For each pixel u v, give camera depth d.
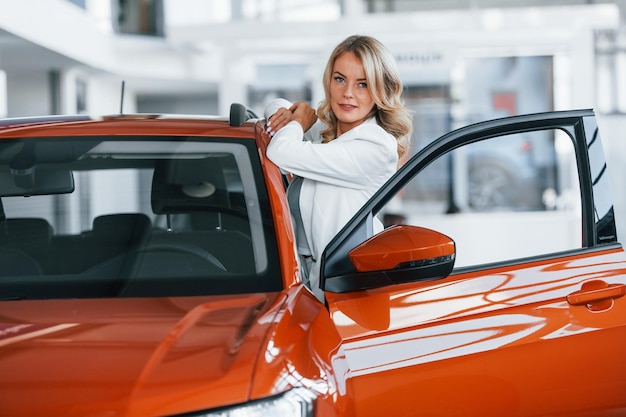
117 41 20.72
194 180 3.08
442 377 2.84
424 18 13.58
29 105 19.77
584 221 3.19
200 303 2.58
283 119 3.51
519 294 3.01
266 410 2.12
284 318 2.44
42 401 2.04
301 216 3.40
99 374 2.11
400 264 2.71
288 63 14.45
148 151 3.21
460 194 13.99
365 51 3.40
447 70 13.67
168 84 24.02
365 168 3.28
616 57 14.26
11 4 14.30
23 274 2.82
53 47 16.52
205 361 2.17
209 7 21.31
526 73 13.77
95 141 3.24
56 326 2.37
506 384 2.92
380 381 2.76
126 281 2.77
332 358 2.44
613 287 3.11
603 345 3.06
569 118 3.17
